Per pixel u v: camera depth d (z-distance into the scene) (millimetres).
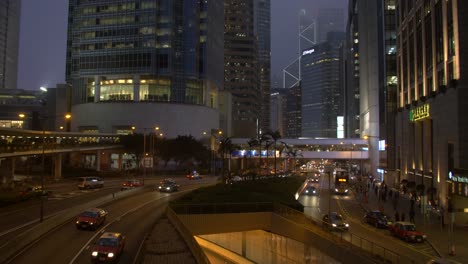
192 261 25250
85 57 143500
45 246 29062
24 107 184375
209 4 152875
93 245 27500
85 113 141625
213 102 163125
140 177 101125
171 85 142500
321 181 127938
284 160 156125
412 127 80188
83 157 128000
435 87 62438
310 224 40438
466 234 43094
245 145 147000
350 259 31922
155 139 115625
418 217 54719
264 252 48781
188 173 110812
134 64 139375
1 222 36969
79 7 145875
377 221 47781
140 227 37438
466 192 47094
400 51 89000
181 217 42219
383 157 113875
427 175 68250
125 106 137750
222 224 44094
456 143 52625
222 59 175250
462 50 52469
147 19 140375
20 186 57031
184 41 144625
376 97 133375
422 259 31016
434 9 63375
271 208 46875
